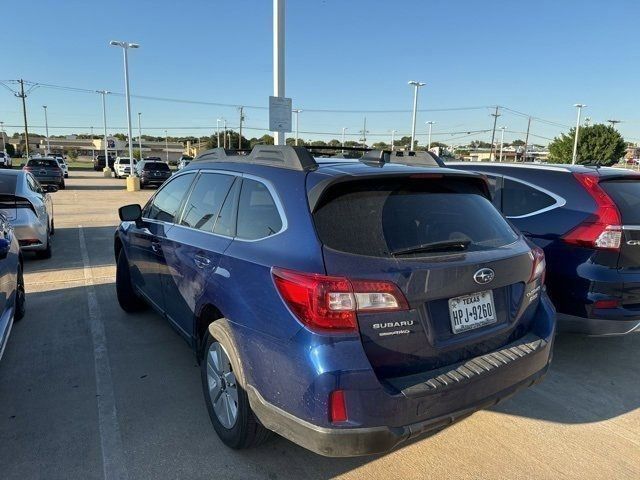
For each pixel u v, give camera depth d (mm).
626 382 3965
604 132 57031
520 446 3047
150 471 2730
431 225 2586
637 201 4098
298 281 2258
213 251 3004
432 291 2346
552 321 2953
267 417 2438
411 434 2264
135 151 95312
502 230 2934
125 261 5113
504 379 2564
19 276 4922
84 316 5195
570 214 4156
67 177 38688
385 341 2252
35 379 3770
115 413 3307
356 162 2994
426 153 3240
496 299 2680
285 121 11039
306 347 2209
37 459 2807
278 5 10664
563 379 4000
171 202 4090
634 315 3867
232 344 2662
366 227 2408
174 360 4145
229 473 2729
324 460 2855
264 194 2809
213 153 3830
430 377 2352
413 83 44906
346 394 2156
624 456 2969
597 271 3879
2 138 99000
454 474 2762
